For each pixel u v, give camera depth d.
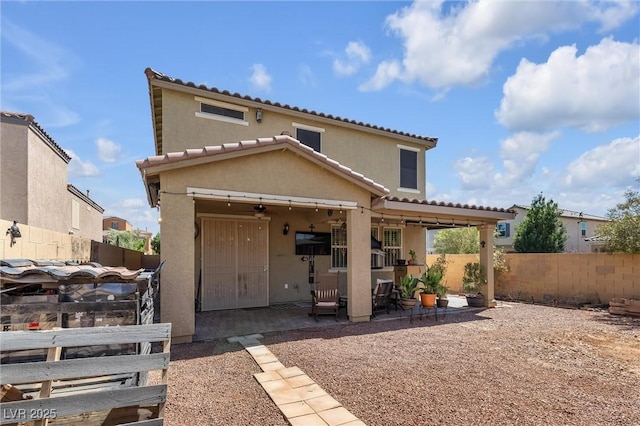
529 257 14.91
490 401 4.66
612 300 11.42
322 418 4.17
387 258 14.47
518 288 15.20
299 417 4.19
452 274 18.03
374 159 14.63
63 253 8.39
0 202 13.45
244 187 8.01
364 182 9.38
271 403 4.61
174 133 10.66
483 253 12.76
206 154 7.42
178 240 7.30
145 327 3.14
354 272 9.54
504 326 9.30
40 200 15.41
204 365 6.01
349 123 13.73
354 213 9.57
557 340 7.84
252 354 6.58
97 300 4.10
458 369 5.88
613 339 7.98
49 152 16.44
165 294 7.19
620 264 12.42
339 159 13.72
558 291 13.93
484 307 12.41
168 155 7.12
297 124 12.84
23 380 2.70
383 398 4.74
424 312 11.16
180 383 5.21
